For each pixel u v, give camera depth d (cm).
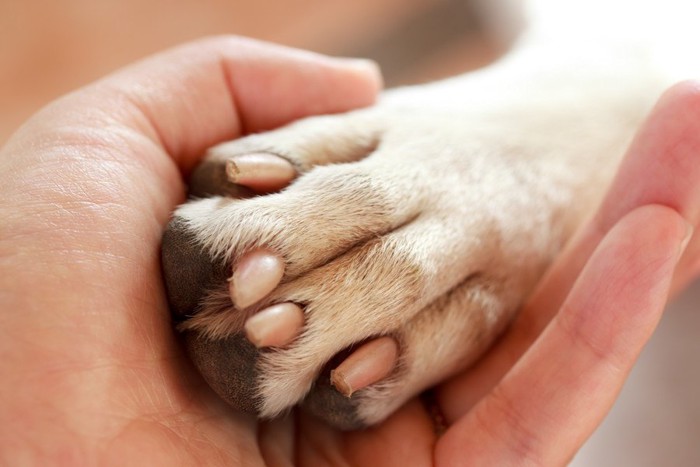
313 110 26
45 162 21
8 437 19
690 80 22
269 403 20
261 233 20
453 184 23
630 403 28
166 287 21
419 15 44
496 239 23
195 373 22
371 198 22
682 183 21
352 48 44
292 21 44
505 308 23
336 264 21
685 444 28
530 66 29
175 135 24
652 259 21
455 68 44
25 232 20
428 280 21
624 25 31
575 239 24
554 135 26
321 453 23
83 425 19
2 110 40
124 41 43
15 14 44
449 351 22
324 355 21
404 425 23
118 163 22
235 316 20
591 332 21
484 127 25
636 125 27
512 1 39
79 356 20
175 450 20
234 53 25
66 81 41
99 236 21
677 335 29
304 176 22
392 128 24
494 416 22
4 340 19
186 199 23
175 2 44
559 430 21
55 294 20
